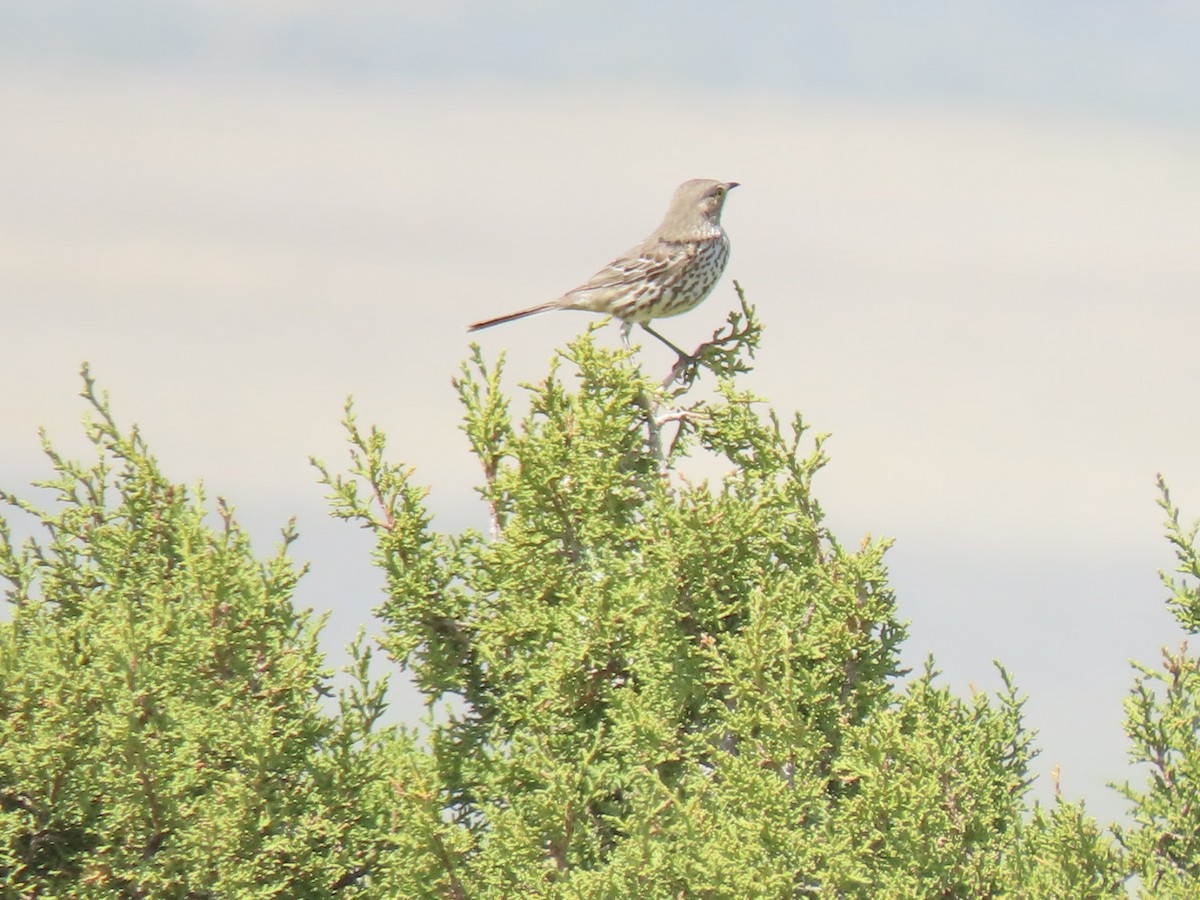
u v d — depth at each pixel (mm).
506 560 13641
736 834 10805
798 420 13625
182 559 14977
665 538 12891
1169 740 11781
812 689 12305
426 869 11461
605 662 12914
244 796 12062
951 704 13367
